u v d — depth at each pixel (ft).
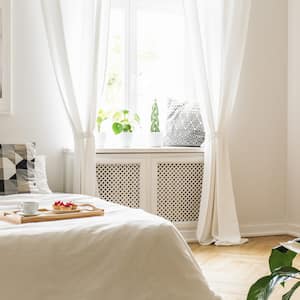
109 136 15.10
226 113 14.76
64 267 6.88
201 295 7.45
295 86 16.03
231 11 14.70
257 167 16.06
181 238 7.92
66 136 13.94
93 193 13.23
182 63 16.03
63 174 13.93
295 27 15.98
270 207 16.26
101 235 7.28
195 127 15.29
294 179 16.15
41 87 13.58
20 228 7.36
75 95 13.25
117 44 15.40
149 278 7.27
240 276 11.16
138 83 15.69
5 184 11.27
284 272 3.29
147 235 7.49
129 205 14.11
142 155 14.16
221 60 14.62
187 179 14.83
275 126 16.22
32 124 13.52
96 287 6.91
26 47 13.38
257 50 15.93
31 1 13.39
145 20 15.69
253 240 15.23
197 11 14.29
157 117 15.15
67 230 7.22
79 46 13.46
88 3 13.19
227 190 14.80
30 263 6.72
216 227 14.78
